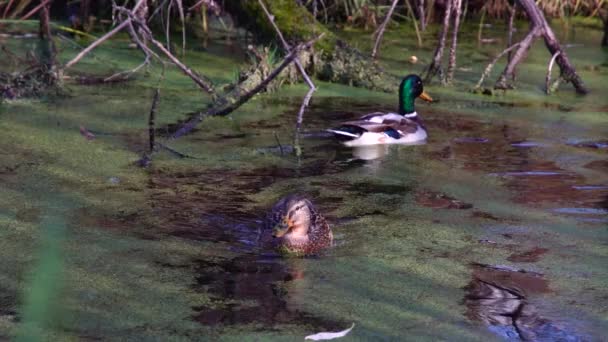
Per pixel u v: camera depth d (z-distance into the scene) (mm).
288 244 8156
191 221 8867
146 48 12656
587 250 8430
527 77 15695
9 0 16766
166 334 6629
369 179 10352
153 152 10758
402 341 6625
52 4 18156
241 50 16484
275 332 6695
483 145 11844
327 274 7801
